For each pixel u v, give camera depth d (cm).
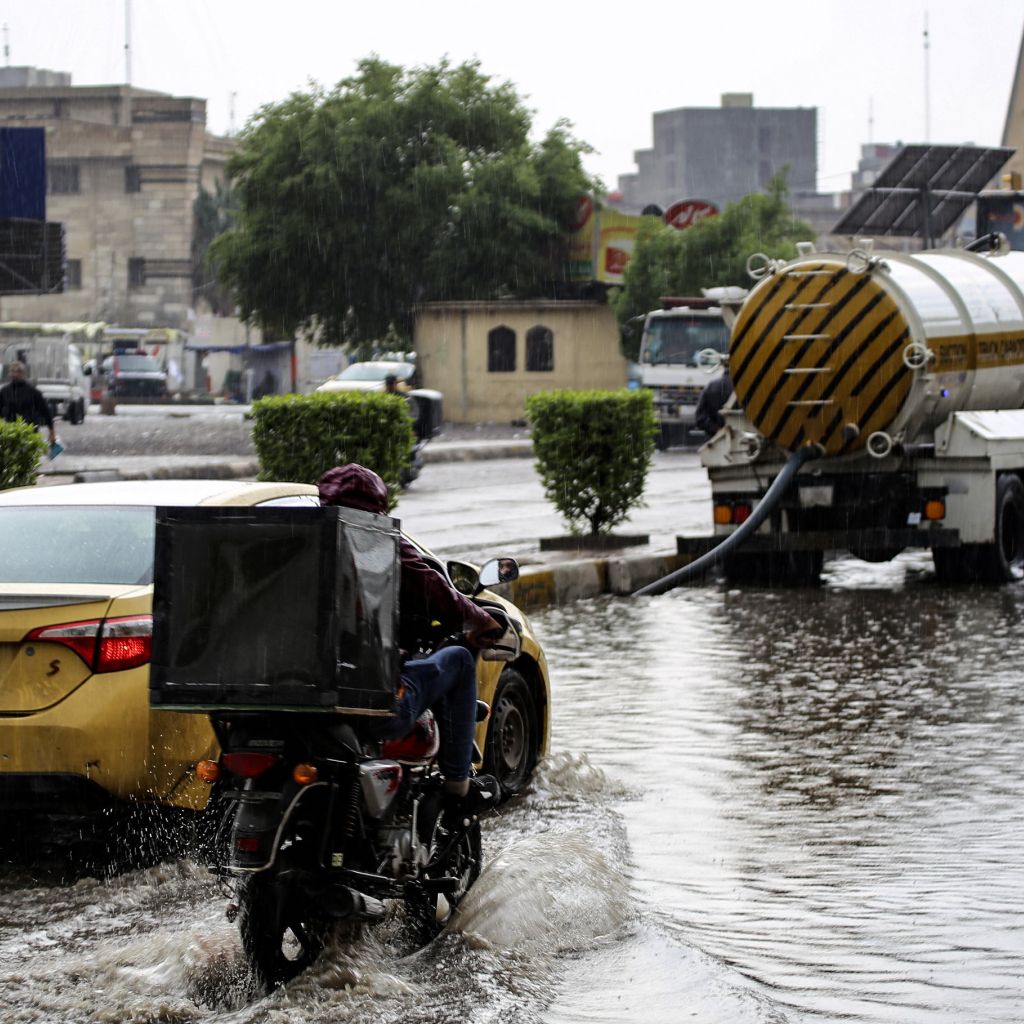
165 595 659
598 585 2181
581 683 1475
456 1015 652
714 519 2252
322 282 7362
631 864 886
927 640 1705
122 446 4588
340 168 7262
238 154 7525
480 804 776
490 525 2816
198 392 11038
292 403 2222
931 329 2069
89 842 860
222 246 7488
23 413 2789
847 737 1218
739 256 6719
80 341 11125
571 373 7294
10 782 818
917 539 2130
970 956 729
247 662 652
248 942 673
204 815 844
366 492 729
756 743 1202
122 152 12206
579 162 7619
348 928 713
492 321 7306
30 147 4375
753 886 844
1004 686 1427
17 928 779
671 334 5350
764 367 2141
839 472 2162
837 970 712
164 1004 667
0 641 824
